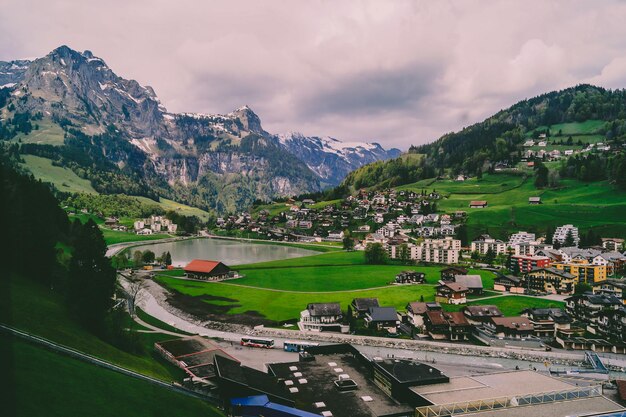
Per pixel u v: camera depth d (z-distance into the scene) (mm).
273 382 83375
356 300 148250
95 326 88062
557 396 80312
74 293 88312
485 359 114375
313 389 83000
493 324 130875
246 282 196750
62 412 48000
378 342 124875
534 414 74375
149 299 166125
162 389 68812
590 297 139750
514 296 168125
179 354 101125
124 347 90250
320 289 182375
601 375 102688
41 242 107438
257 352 114188
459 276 175875
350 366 94812
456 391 80188
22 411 44938
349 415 73625
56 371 57312
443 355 116688
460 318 130375
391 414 74375
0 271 94500
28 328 70750
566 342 122125
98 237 92750
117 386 61656
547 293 173875
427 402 75938
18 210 101625
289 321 141125
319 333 131125
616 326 126500
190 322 140625
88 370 62906
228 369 81312
